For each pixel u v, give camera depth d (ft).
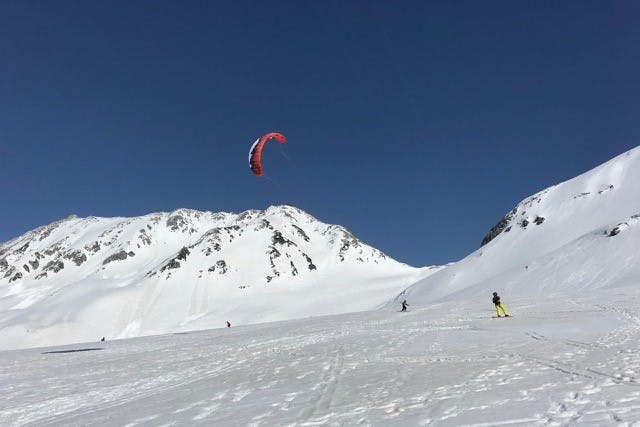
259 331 122.01
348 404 32.63
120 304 524.52
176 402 38.96
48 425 34.86
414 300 401.49
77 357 88.79
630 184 400.06
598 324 67.05
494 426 24.43
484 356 48.83
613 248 254.88
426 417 27.35
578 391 29.89
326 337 84.74
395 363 49.47
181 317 518.37
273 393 39.14
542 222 426.92
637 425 22.31
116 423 33.32
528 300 136.15
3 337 447.42
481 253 435.12
